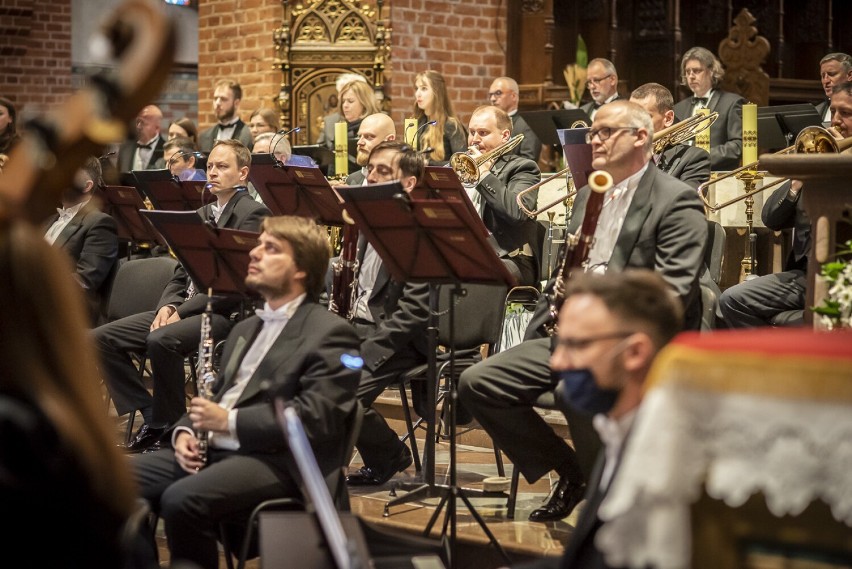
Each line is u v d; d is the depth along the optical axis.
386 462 5.57
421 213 4.31
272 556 3.03
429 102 8.59
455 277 4.50
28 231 1.62
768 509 1.97
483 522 4.29
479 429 6.60
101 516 1.74
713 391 1.91
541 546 4.46
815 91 12.30
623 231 4.65
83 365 1.68
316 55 10.65
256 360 4.34
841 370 1.83
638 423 1.99
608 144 4.68
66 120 1.58
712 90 8.90
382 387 5.40
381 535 3.13
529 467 4.84
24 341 1.62
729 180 7.20
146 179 7.31
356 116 9.11
